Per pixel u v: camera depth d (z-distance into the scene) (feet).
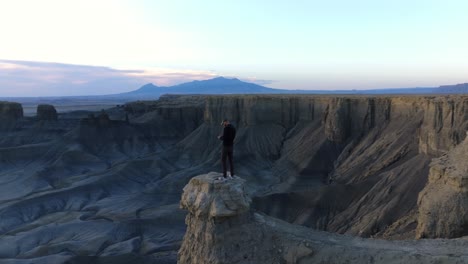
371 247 55.16
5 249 190.80
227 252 54.75
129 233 208.44
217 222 55.93
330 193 203.21
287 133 359.87
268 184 281.54
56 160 361.92
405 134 244.22
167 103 555.69
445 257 51.70
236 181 58.49
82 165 365.40
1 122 451.94
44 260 162.50
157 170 343.46
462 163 105.50
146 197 271.69
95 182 300.81
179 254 60.95
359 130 293.02
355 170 242.37
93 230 211.20
